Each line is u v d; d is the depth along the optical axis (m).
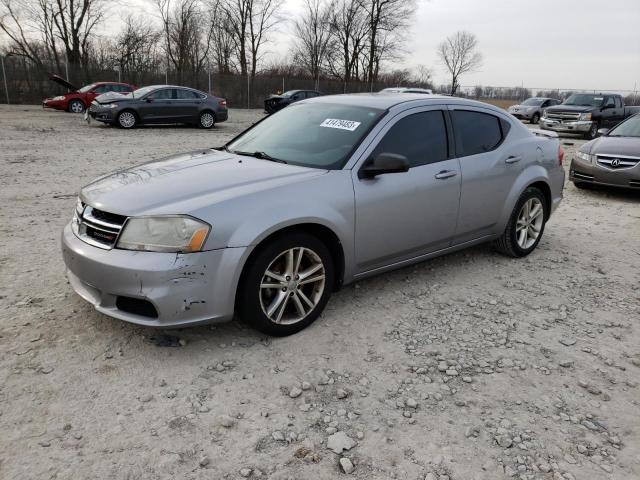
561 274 4.93
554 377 3.17
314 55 55.16
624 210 7.87
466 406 2.85
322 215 3.44
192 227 2.99
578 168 9.12
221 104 19.53
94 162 10.22
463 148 4.52
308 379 3.02
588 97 21.80
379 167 3.64
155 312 3.04
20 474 2.23
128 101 17.72
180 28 47.25
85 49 39.59
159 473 2.28
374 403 2.84
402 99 4.35
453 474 2.36
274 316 3.39
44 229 5.56
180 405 2.74
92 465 2.30
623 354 3.48
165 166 3.86
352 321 3.76
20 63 29.41
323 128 4.15
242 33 52.91
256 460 2.39
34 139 13.63
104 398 2.76
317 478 2.30
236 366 3.12
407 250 4.16
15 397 2.72
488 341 3.57
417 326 3.74
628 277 4.93
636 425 2.76
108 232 3.12
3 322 3.47
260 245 3.23
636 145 8.63
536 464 2.44
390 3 52.47
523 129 5.23
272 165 3.77
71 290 4.01
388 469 2.37
